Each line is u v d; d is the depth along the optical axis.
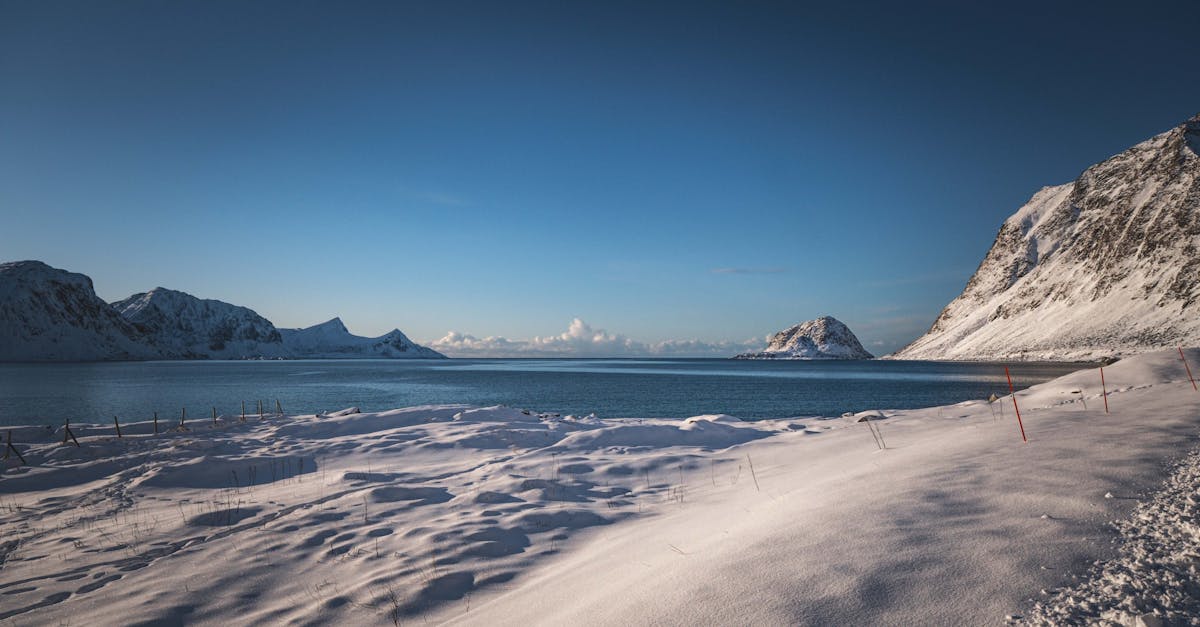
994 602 2.90
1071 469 5.45
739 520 5.77
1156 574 3.00
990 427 10.36
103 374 112.88
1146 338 128.00
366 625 4.79
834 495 5.60
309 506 8.78
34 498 10.53
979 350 188.88
